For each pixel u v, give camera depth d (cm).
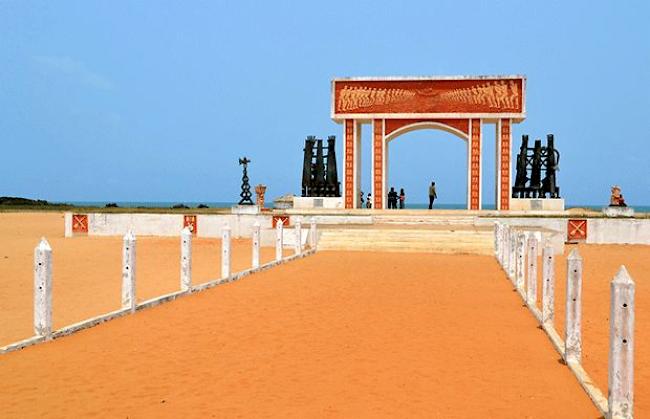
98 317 1219
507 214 4216
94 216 3644
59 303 1616
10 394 802
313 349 1042
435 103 4572
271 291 1648
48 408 753
